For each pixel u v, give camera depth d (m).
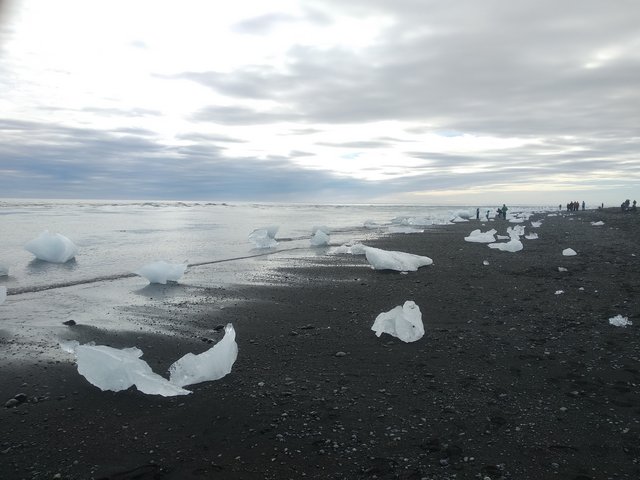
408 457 2.90
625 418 3.37
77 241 16.83
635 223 25.53
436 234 21.59
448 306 6.88
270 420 3.40
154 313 6.61
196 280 9.28
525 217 39.41
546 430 3.22
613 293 7.49
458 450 2.97
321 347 5.09
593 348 4.88
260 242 15.66
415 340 5.27
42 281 9.25
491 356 4.73
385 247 15.22
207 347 5.16
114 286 8.68
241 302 7.30
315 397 3.79
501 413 3.49
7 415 3.46
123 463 2.84
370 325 5.96
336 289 8.30
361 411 3.54
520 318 6.13
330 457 2.91
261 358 4.74
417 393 3.87
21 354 4.84
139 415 3.48
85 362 4.02
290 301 7.36
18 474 2.71
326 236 16.53
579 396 3.75
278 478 2.69
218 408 3.59
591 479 2.64
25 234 18.58
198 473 2.74
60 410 3.56
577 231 21.53
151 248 15.24
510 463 2.82
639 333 5.36
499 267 10.57
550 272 9.72
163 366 4.59
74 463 2.84
